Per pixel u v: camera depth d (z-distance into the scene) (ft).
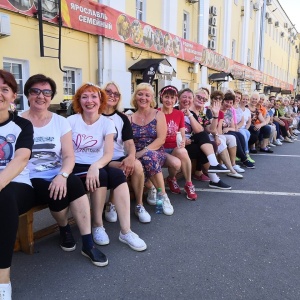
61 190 7.95
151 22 33.60
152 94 12.51
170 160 12.72
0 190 6.70
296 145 30.89
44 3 20.18
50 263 8.29
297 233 10.38
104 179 9.14
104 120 10.14
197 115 16.49
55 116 8.97
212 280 7.68
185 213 11.89
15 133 7.51
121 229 9.36
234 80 62.18
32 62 20.47
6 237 6.51
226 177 17.35
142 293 7.16
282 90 101.19
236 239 9.86
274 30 92.53
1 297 6.42
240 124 21.30
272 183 16.33
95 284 7.45
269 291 7.30
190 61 41.60
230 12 54.29
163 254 8.88
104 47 26.20
